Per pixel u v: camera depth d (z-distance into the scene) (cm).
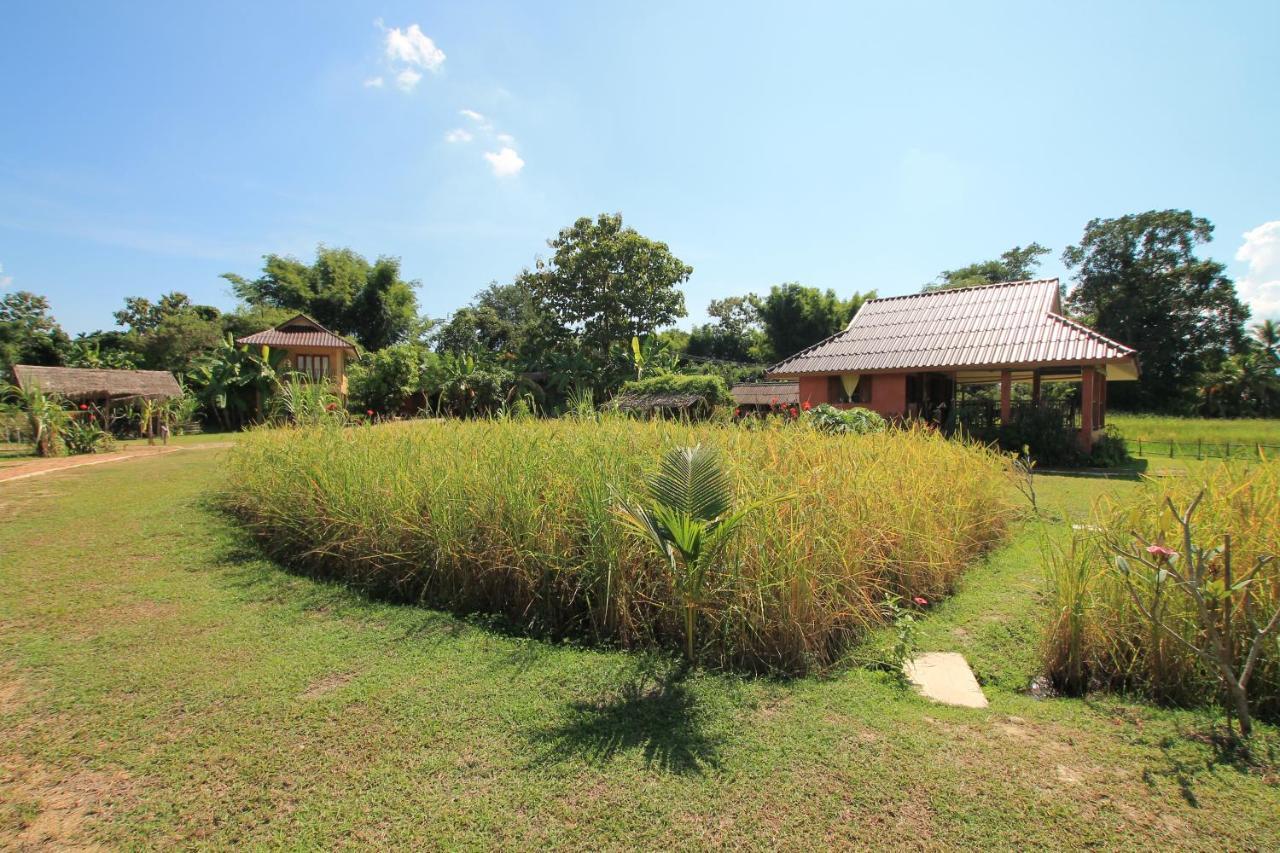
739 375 3781
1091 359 1359
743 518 358
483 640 388
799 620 349
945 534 494
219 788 240
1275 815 218
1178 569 309
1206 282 3850
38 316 3403
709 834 213
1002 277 4447
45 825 220
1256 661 294
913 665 348
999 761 254
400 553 479
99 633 393
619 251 3148
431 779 245
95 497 820
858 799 230
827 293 4044
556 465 473
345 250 4153
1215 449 1538
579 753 262
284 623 415
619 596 385
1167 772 245
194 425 2358
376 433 739
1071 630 325
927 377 1852
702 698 310
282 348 2738
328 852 206
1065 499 841
